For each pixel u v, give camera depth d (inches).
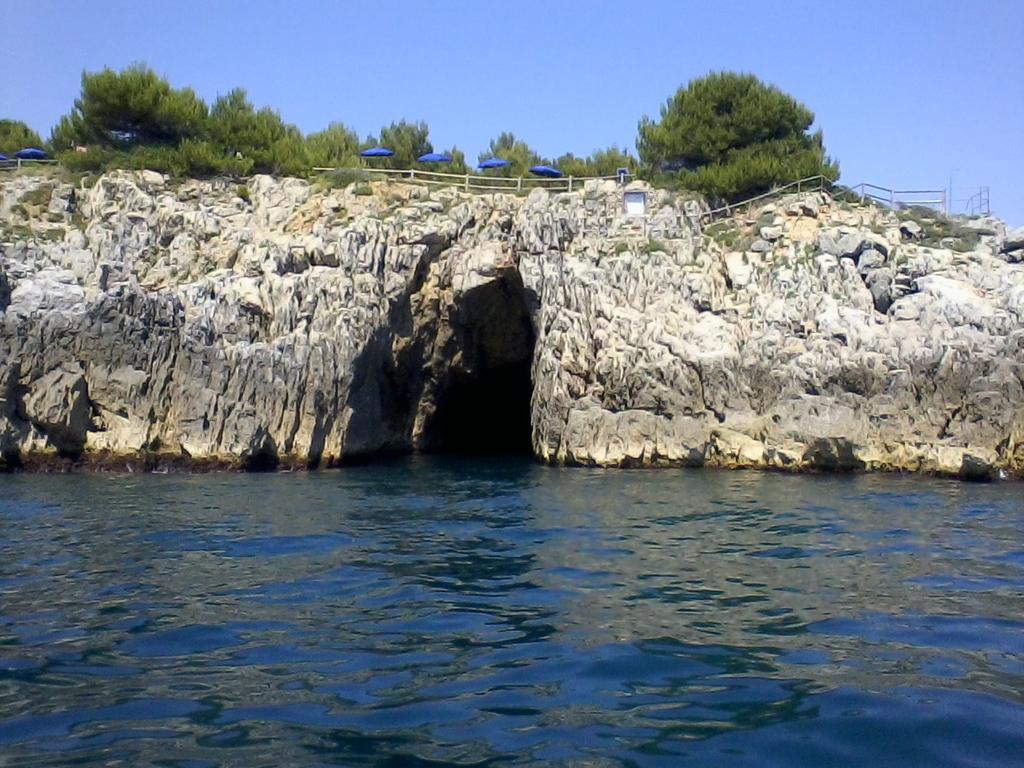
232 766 303.0
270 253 1262.3
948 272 1198.3
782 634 449.4
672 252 1290.6
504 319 1439.5
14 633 450.0
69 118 1612.9
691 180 1475.1
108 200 1382.9
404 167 1739.7
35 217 1369.3
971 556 634.2
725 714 349.1
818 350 1134.4
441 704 358.0
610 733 331.9
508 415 1669.5
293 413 1184.2
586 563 612.1
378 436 1357.0
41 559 620.1
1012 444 1053.2
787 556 633.6
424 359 1423.5
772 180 1465.3
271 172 1556.3
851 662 407.5
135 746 318.0
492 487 1007.0
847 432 1094.4
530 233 1306.6
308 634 448.8
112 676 388.2
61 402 1119.6
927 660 410.6
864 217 1348.4
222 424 1151.6
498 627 461.7
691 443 1155.9
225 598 518.6
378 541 689.6
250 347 1171.3
